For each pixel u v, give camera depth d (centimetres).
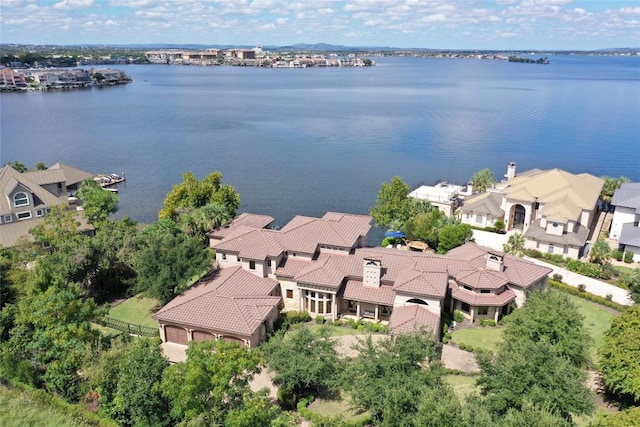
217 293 5641
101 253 6575
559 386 3706
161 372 4038
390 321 5447
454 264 6281
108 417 4059
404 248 8388
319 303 6094
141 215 11050
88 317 4931
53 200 8688
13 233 7794
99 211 8400
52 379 4409
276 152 16800
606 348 4347
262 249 6272
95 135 19425
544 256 7969
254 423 3691
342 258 6356
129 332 5750
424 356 4206
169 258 6003
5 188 8088
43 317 4603
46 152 16538
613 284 7012
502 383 3834
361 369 4191
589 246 8412
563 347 4428
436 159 15988
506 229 9162
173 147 17450
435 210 8594
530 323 4641
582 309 6353
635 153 16700
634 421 3469
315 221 6788
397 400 3684
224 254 6462
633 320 4428
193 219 7844
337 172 14388
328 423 3844
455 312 6062
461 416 3356
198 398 3762
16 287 5512
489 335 5747
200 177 13850
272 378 4841
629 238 7894
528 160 15875
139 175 14088
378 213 9044
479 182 11081
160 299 6050
